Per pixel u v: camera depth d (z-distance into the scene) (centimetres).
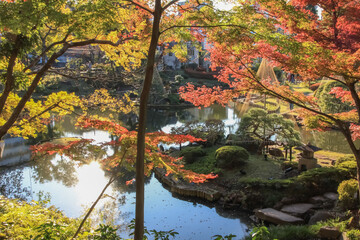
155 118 3166
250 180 1280
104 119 755
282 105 2069
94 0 600
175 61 5250
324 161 1589
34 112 844
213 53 841
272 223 1084
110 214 1172
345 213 948
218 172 1527
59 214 781
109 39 858
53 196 1342
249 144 1798
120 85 2744
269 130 1697
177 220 1145
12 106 899
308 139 2231
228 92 923
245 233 1045
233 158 1534
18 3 486
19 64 800
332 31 791
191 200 1334
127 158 668
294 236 871
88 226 740
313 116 953
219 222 1128
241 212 1212
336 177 1198
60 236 530
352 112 995
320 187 1216
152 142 694
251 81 891
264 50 743
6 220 601
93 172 1680
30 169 1689
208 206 1273
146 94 518
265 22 563
